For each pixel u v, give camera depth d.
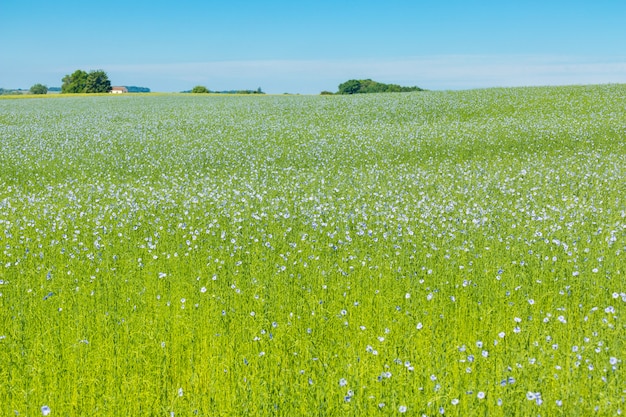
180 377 6.21
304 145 27.81
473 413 5.02
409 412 5.20
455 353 6.39
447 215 14.06
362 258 10.43
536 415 5.03
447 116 38.41
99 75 131.88
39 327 7.39
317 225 12.77
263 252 10.88
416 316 7.50
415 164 23.31
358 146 26.88
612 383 5.27
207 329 7.33
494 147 25.83
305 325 7.41
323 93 118.25
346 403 5.21
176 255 10.37
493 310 7.80
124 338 7.02
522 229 12.32
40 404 5.59
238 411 5.34
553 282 8.91
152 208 15.21
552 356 6.09
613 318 7.31
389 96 53.03
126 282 9.19
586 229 12.12
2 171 22.58
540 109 38.50
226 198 16.44
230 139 30.19
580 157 22.84
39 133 33.41
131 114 45.56
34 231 13.00
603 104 38.62
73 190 18.62
